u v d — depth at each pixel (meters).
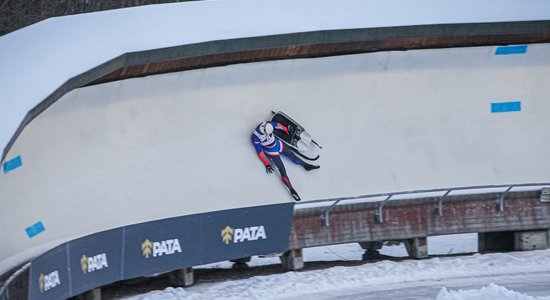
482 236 49.59
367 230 45.75
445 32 43.22
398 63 46.00
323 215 45.22
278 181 44.81
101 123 40.03
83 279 37.88
